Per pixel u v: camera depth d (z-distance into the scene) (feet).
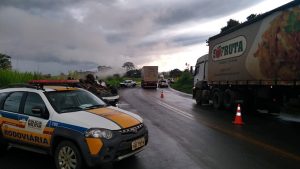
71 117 17.62
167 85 189.67
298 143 26.09
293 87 36.96
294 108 40.09
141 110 52.54
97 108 20.04
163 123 37.29
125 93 114.11
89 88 44.11
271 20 39.47
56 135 17.39
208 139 27.63
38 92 19.72
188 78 183.32
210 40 62.18
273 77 39.27
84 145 16.37
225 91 54.03
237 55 49.75
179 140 27.07
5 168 18.80
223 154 22.18
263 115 47.26
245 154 22.22
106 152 16.29
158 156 21.52
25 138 19.36
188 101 75.56
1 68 62.39
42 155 21.85
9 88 21.67
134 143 17.70
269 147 24.52
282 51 36.94
